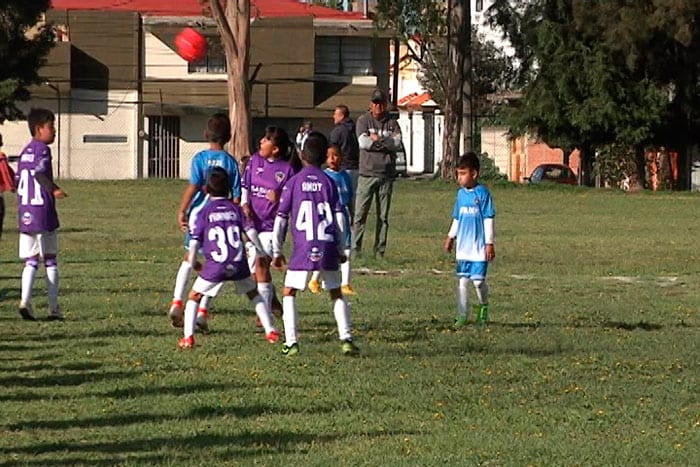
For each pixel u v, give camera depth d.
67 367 16.44
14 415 13.58
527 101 81.69
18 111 79.06
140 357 17.25
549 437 12.94
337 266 17.53
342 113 30.98
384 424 13.43
